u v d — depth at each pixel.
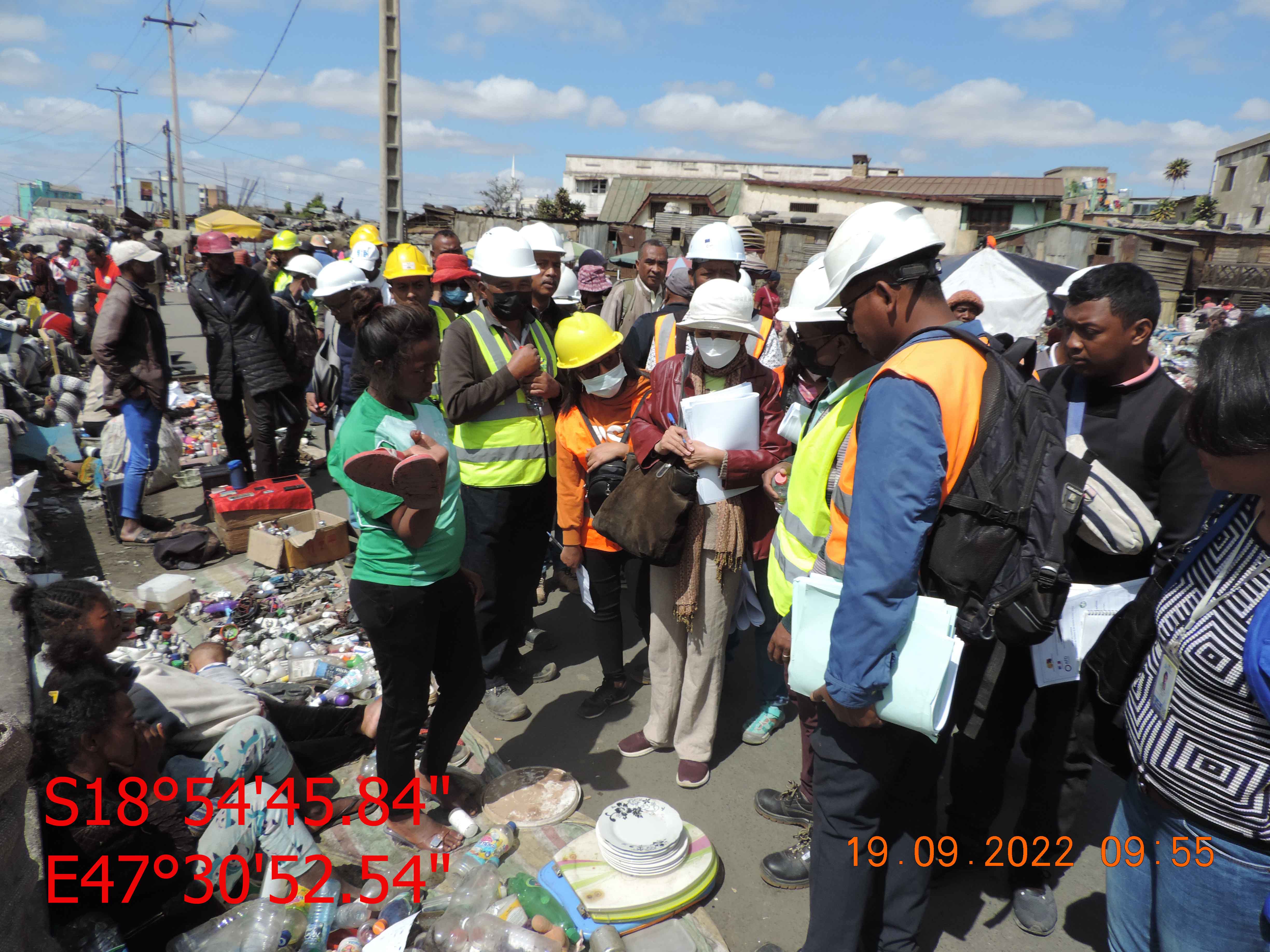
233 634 4.11
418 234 22.89
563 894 2.42
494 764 3.15
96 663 2.37
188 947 2.16
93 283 13.52
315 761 3.09
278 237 10.41
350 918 2.35
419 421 2.49
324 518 5.36
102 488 5.89
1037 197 31.55
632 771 3.22
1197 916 1.56
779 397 3.13
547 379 3.48
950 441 1.74
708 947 2.34
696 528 2.94
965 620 1.82
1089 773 2.46
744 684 3.97
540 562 3.86
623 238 16.31
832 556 2.01
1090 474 2.20
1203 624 1.46
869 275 1.85
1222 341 1.35
